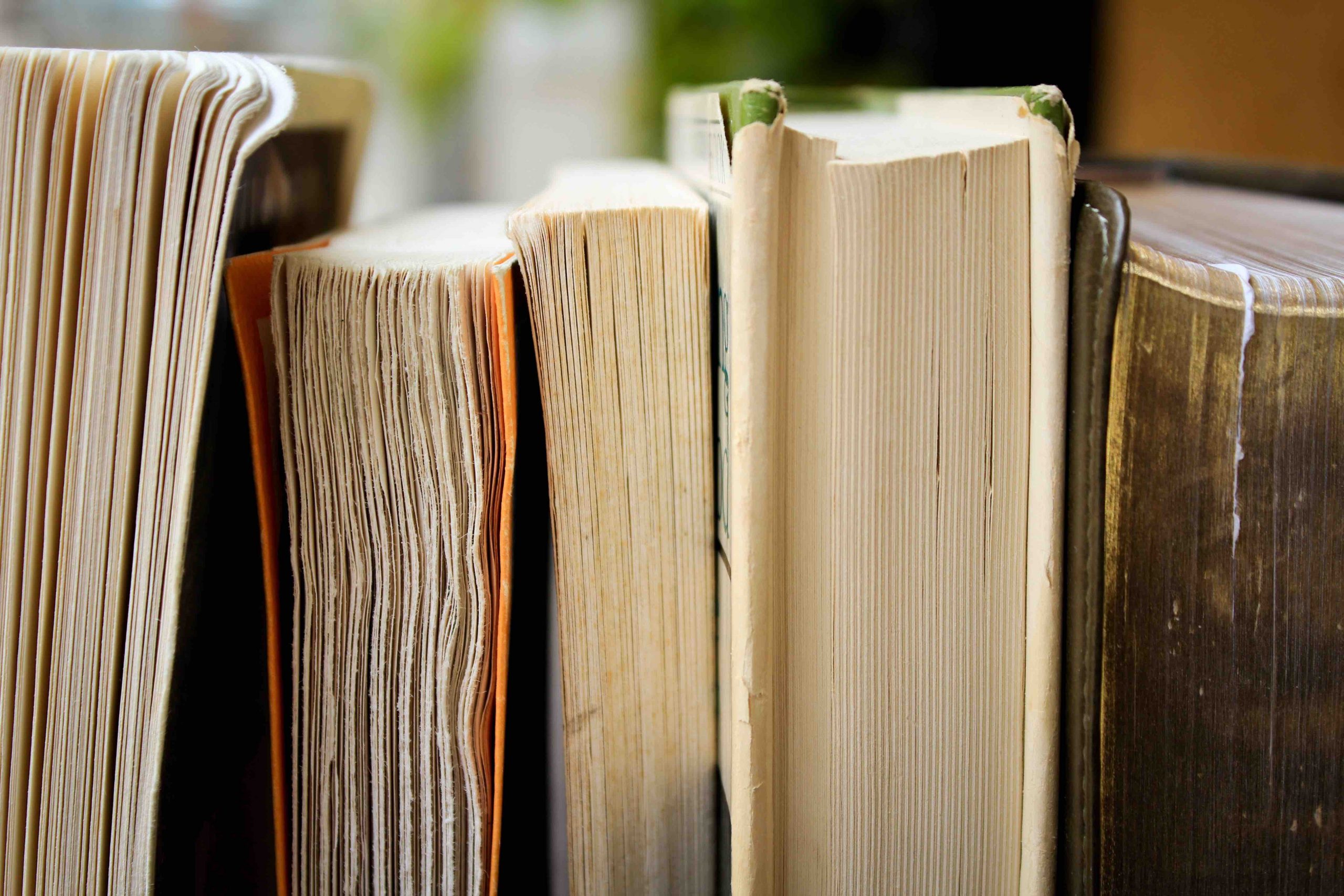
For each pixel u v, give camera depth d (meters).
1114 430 0.21
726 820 0.23
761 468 0.21
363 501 0.22
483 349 0.21
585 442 0.22
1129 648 0.21
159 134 0.21
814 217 0.20
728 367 0.21
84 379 0.21
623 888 0.23
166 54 0.21
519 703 0.24
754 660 0.21
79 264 0.21
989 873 0.22
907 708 0.21
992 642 0.21
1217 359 0.21
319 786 0.22
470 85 0.55
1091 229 0.21
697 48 0.55
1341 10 0.39
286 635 0.23
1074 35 0.50
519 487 0.24
